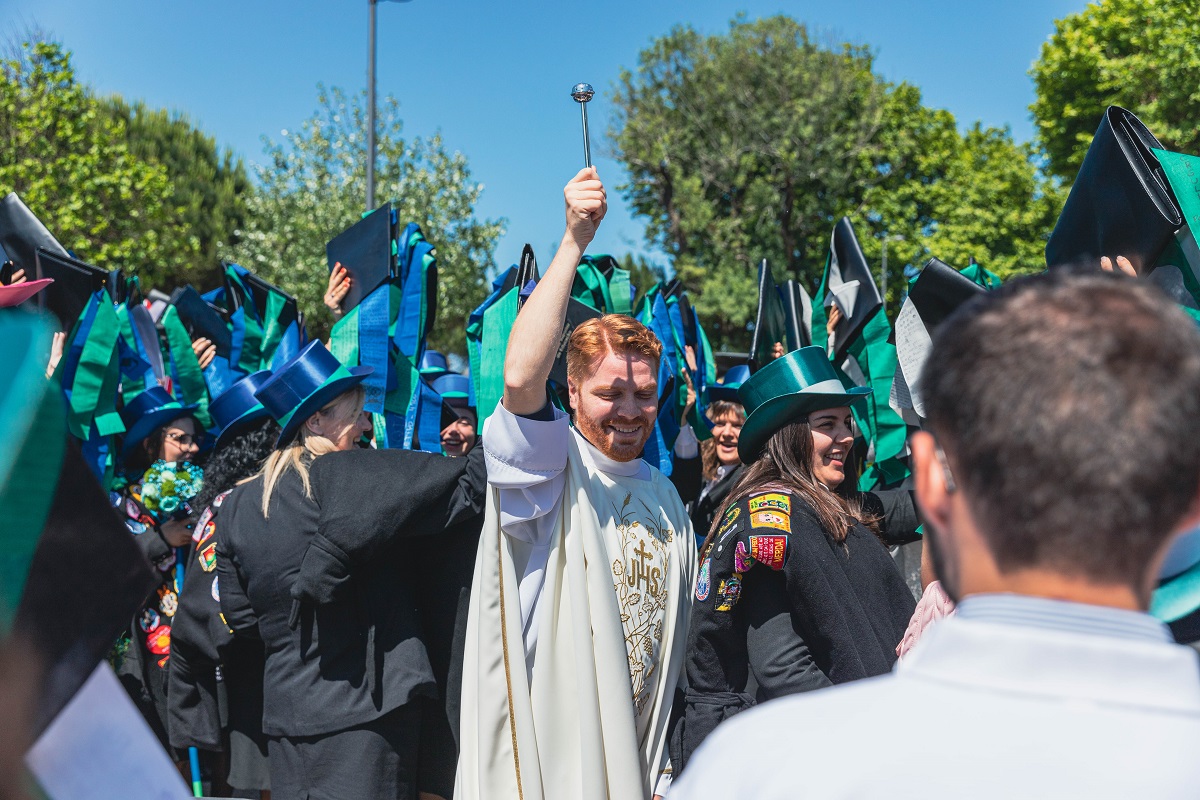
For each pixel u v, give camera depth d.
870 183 34.88
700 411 4.99
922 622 2.24
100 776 1.03
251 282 4.98
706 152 32.47
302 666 2.69
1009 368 0.84
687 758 2.49
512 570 2.42
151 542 3.96
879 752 0.81
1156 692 0.80
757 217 32.44
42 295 3.98
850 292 4.55
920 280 2.73
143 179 17.19
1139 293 0.87
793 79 32.28
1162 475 0.80
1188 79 22.70
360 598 2.66
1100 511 0.80
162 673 3.98
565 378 3.36
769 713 0.89
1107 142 2.23
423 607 2.82
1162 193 2.14
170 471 4.02
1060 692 0.80
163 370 5.18
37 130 16.09
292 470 2.88
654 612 2.58
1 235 4.26
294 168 22.28
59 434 0.85
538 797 2.32
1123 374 0.81
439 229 21.69
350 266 3.90
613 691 2.37
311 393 2.93
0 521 0.81
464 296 22.23
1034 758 0.78
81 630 0.94
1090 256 2.38
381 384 3.77
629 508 2.61
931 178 35.31
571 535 2.43
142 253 17.47
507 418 2.34
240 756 3.49
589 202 2.34
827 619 2.41
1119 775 0.77
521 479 2.36
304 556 2.71
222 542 2.92
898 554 4.84
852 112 33.62
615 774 2.34
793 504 2.51
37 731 0.92
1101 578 0.82
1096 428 0.80
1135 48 24.80
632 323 2.66
